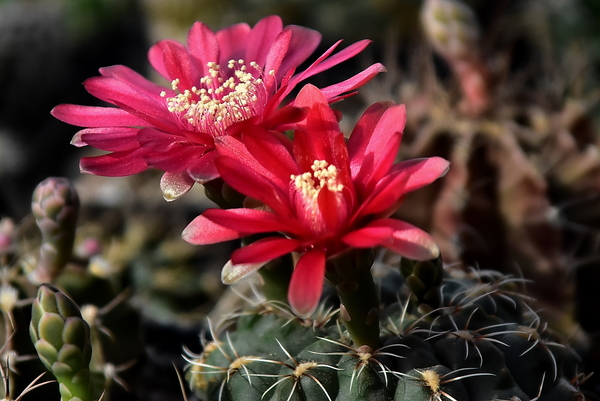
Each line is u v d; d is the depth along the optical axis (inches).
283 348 10.4
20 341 11.1
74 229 11.8
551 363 10.6
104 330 11.5
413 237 9.4
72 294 11.9
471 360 10.3
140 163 10.1
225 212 9.6
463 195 13.5
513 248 13.6
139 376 12.1
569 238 13.8
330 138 9.9
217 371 10.6
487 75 13.9
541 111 14.5
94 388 11.2
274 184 10.0
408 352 10.3
